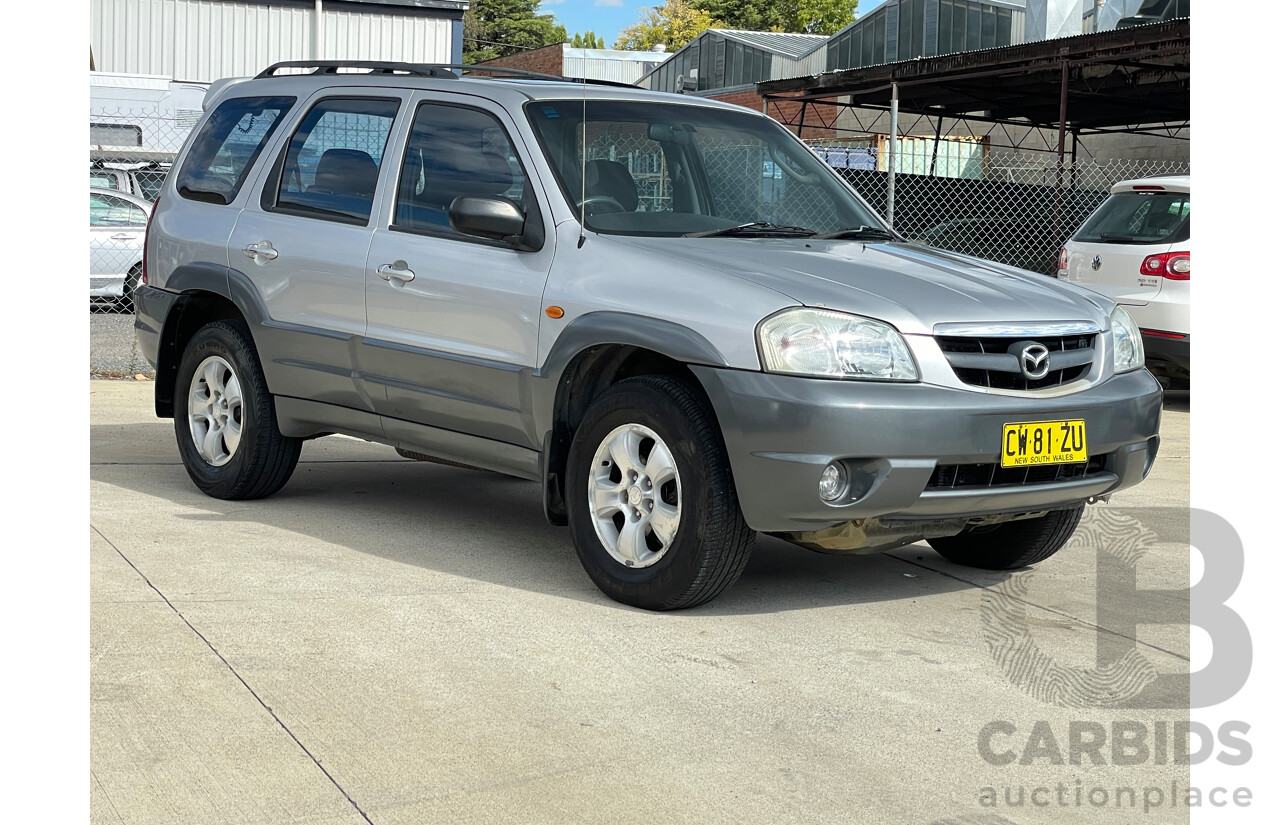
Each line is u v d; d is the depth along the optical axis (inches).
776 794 113.7
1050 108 1093.8
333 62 224.8
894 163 557.0
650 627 160.2
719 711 133.0
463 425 190.1
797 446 152.6
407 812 107.5
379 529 207.8
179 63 1127.6
